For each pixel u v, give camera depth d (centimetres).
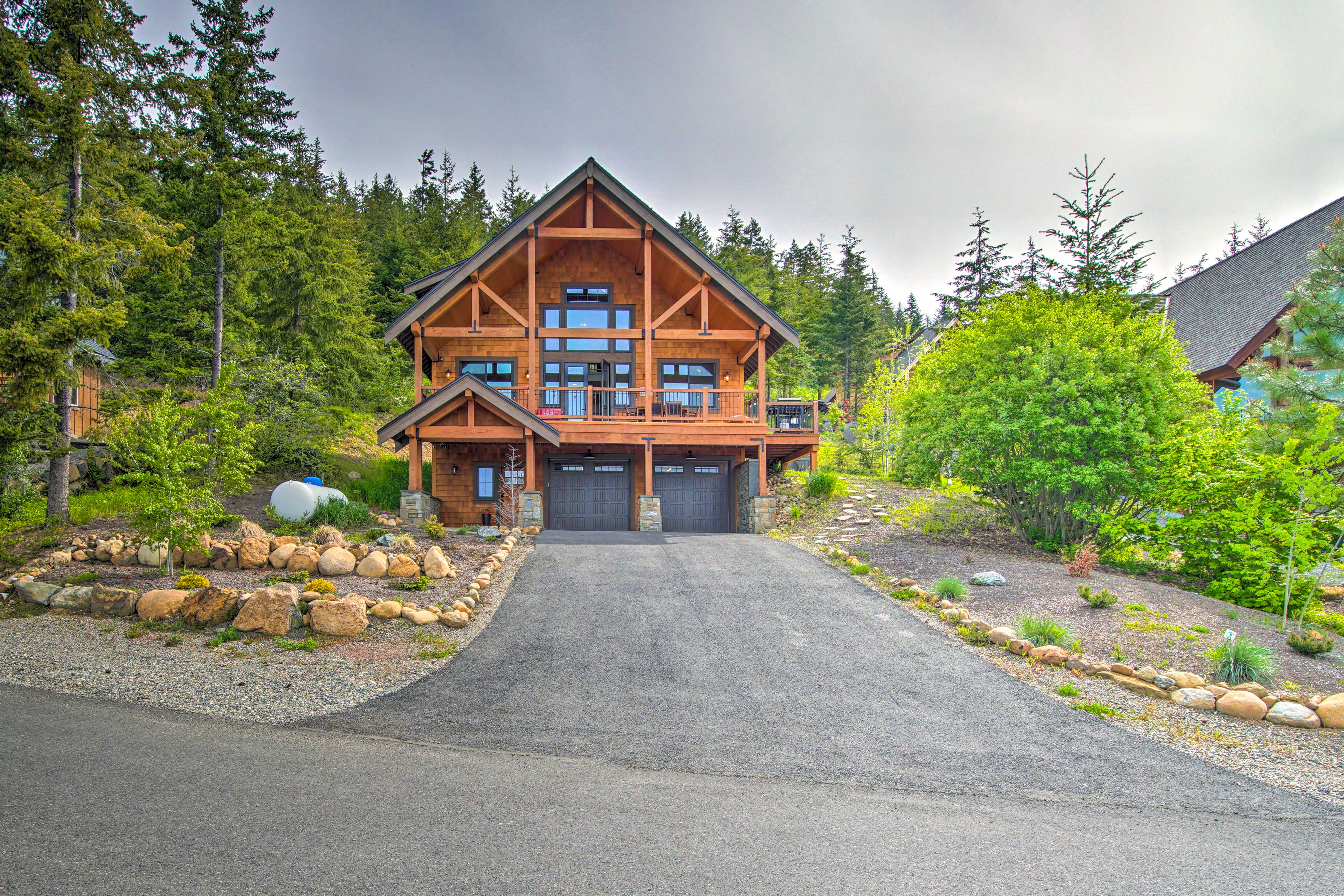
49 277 1217
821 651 890
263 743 604
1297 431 1160
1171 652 852
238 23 2167
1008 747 645
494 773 562
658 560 1362
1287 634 943
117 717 649
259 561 1116
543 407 2156
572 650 878
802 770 589
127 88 1398
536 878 407
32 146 1346
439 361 2258
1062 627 937
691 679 796
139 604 944
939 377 1652
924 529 1600
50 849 422
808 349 5253
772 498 1981
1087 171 2406
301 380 2111
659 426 2016
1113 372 1364
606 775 568
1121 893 420
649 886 404
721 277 2064
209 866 409
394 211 6162
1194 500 1237
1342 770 614
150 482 1104
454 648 873
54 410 1350
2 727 614
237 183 1852
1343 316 1218
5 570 1116
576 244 2297
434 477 2127
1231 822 521
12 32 1255
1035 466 1327
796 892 404
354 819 474
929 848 466
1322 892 427
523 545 1453
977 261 3931
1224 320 2442
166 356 1950
